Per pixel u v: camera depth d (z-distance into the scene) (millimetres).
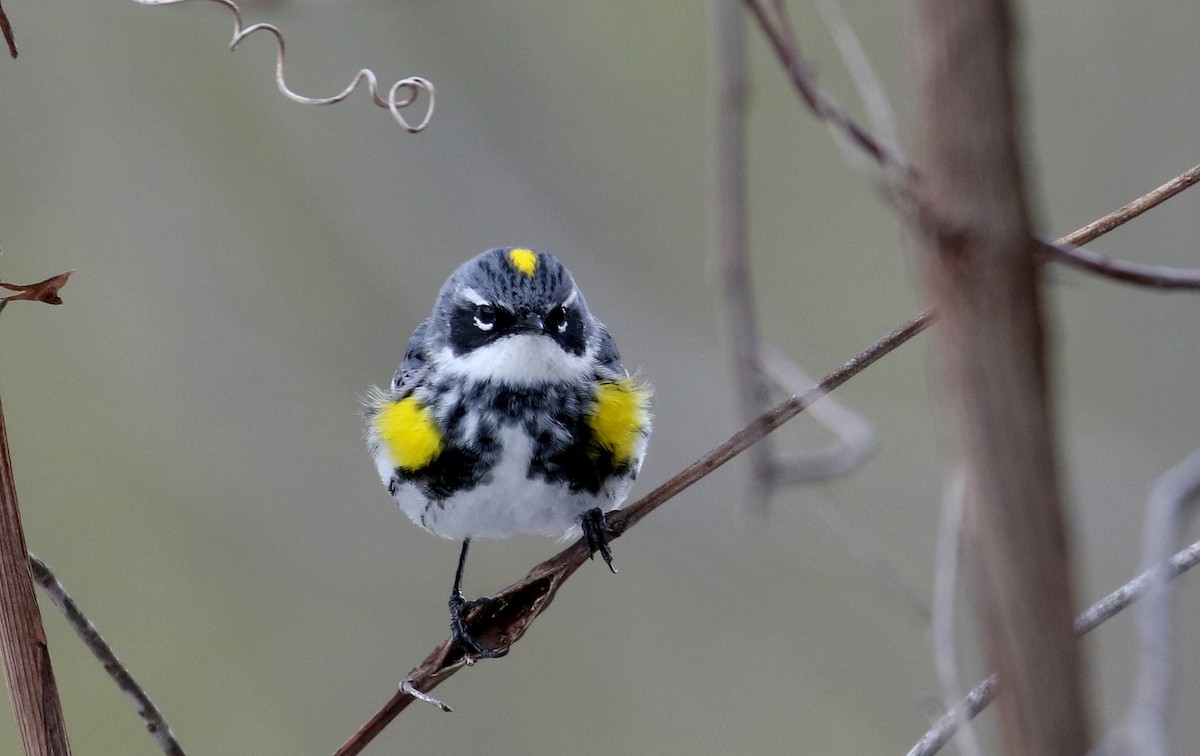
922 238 2809
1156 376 12078
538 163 14172
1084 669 2744
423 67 14047
